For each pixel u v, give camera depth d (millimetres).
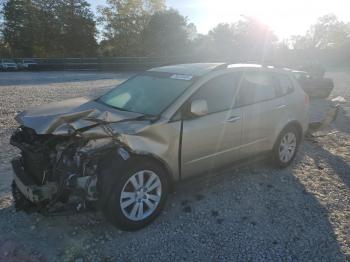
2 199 4191
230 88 4473
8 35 56062
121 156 3354
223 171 4516
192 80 4176
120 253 3252
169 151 3723
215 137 4172
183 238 3506
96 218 3822
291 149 5441
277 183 4848
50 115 3732
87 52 58344
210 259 3189
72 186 3229
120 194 3381
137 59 37750
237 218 3898
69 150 3305
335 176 5137
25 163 3713
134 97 4332
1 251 3236
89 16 58719
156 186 3693
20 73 31250
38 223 3709
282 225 3766
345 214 4023
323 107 10945
